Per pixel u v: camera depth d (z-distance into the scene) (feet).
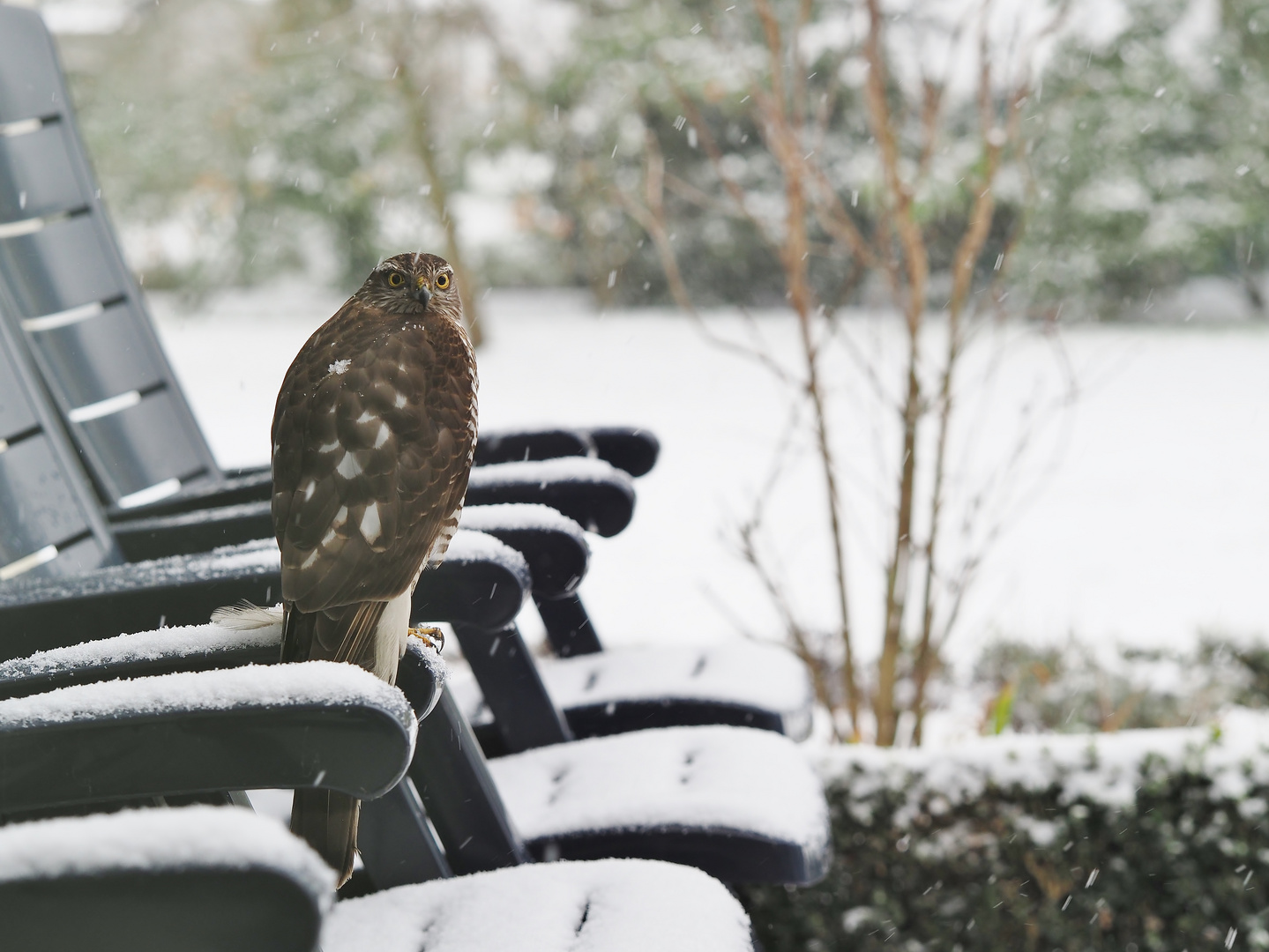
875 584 20.20
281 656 4.15
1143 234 46.03
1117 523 24.14
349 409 4.41
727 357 46.65
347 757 3.36
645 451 7.98
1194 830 7.89
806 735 7.36
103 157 46.96
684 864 5.45
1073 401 11.07
